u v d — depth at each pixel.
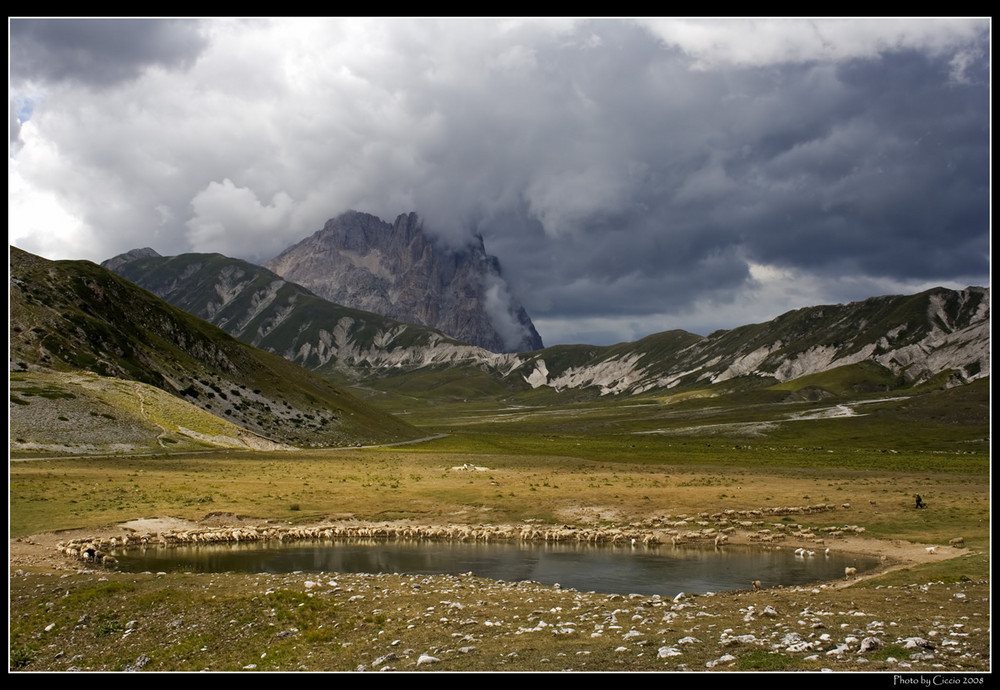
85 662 23.62
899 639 21.08
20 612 29.58
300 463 110.94
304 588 32.38
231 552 49.25
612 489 80.00
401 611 28.25
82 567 41.41
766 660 18.83
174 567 43.25
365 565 44.75
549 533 57.22
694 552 50.62
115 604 30.00
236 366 196.00
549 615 27.20
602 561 46.72
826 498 70.81
